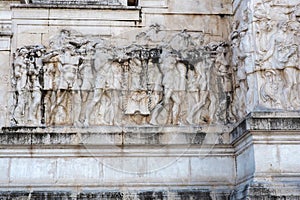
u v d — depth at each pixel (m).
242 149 10.36
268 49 10.38
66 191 10.51
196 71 11.01
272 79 10.26
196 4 12.17
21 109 11.10
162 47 11.04
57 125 10.98
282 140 9.71
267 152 9.64
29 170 10.70
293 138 9.72
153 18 12.04
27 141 10.73
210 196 10.62
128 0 12.79
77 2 12.27
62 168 10.75
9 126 10.98
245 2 10.95
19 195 10.33
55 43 11.55
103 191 10.55
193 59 11.03
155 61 10.84
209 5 12.18
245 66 10.60
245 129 9.80
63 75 11.15
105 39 11.52
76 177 10.70
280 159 9.60
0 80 11.48
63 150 10.81
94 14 11.93
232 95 11.40
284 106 10.07
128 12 11.99
